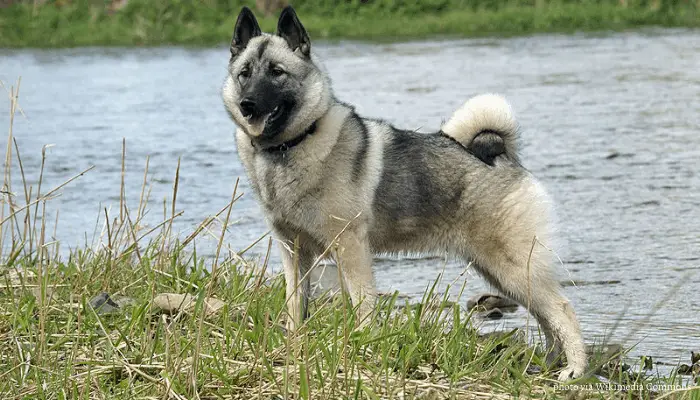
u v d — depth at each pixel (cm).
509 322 664
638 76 1845
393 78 1881
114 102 1705
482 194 599
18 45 2691
